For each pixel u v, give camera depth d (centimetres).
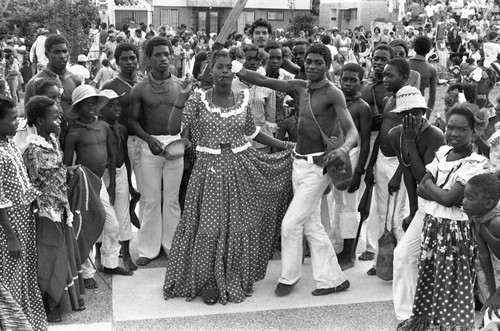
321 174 500
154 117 567
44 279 451
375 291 528
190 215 509
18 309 414
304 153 506
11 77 1653
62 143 517
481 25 2762
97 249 583
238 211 508
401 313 462
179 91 528
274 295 520
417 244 453
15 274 427
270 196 524
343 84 564
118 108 559
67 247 469
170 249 539
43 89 508
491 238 354
